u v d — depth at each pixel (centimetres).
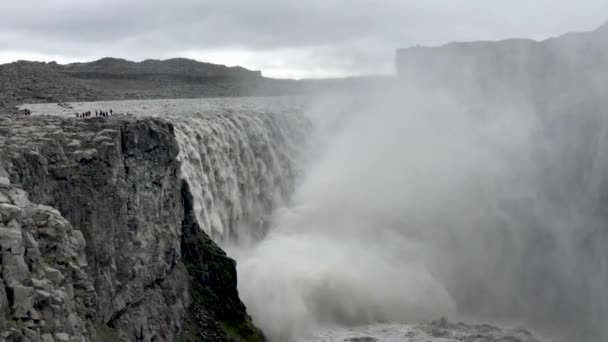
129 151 4944
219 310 5828
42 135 4356
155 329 4988
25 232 3200
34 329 2961
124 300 4619
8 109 8681
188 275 5844
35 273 3170
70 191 4175
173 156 5672
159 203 5378
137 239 4906
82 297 3506
